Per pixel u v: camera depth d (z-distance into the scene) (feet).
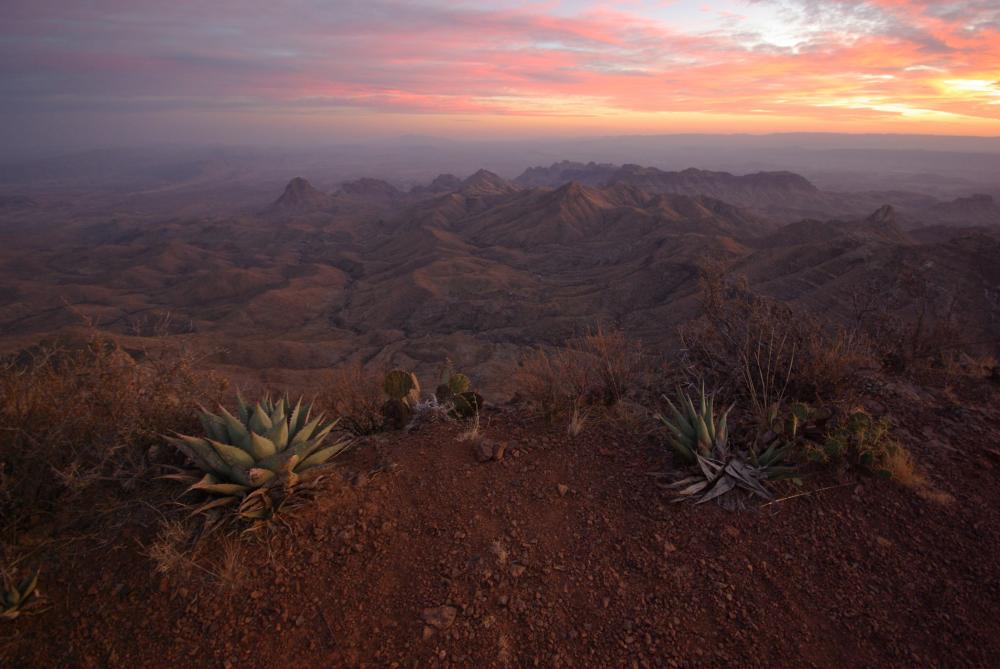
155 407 13.52
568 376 18.37
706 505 13.26
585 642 10.00
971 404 18.28
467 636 10.01
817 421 15.57
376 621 10.22
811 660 9.70
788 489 13.56
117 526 11.38
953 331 22.12
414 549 11.84
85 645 9.50
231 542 11.17
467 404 17.34
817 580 11.26
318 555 11.35
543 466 14.84
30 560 10.64
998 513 12.85
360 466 14.33
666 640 10.05
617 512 13.20
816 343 17.63
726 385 17.99
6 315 542.57
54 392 12.46
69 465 11.58
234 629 9.83
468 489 13.78
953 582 11.12
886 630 10.18
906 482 13.65
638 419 16.98
